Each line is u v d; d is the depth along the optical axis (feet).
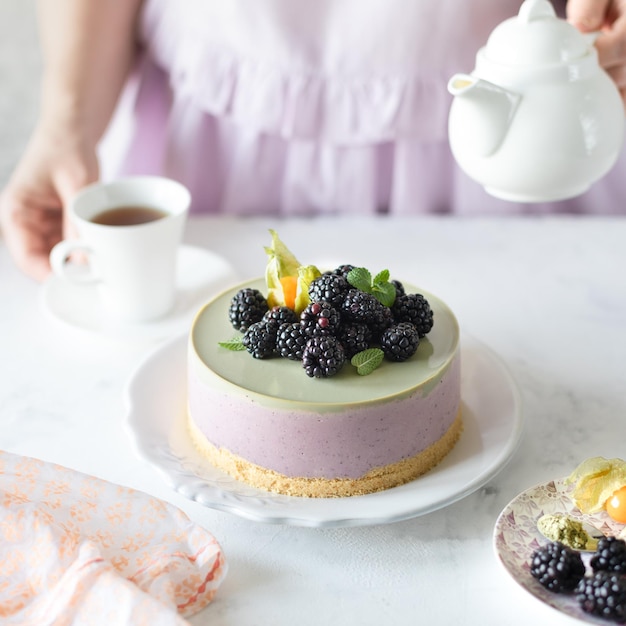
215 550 2.69
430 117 3.89
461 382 3.22
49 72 3.95
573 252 3.87
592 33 3.23
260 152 4.07
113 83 4.04
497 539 2.73
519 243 3.93
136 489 2.96
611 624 2.55
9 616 2.62
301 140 3.97
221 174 4.18
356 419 2.87
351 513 2.82
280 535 2.86
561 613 2.57
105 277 3.51
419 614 2.67
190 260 3.80
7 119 4.81
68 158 3.88
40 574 2.64
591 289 3.68
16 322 3.63
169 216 3.52
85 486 2.83
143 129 4.28
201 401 3.01
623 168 4.10
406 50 3.81
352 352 2.96
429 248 3.91
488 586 2.72
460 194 4.13
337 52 3.84
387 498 2.88
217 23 3.91
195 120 4.07
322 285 2.97
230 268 3.76
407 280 3.74
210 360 3.01
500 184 3.20
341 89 3.89
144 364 3.26
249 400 2.90
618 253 3.86
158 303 3.55
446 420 3.00
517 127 3.10
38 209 3.94
